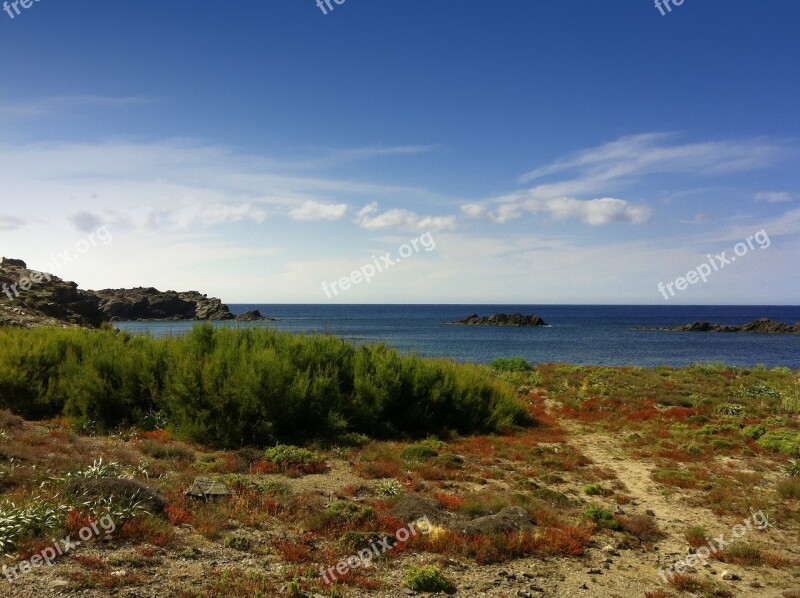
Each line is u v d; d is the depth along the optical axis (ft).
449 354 196.24
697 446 55.83
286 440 54.08
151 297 414.62
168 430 53.88
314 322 417.08
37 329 77.87
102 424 54.34
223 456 45.55
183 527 28.37
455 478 44.01
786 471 48.52
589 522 34.94
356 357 69.72
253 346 64.44
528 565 28.14
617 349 223.30
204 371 55.57
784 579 28.17
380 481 42.06
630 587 26.40
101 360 60.95
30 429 48.91
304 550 26.55
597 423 69.87
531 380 100.73
